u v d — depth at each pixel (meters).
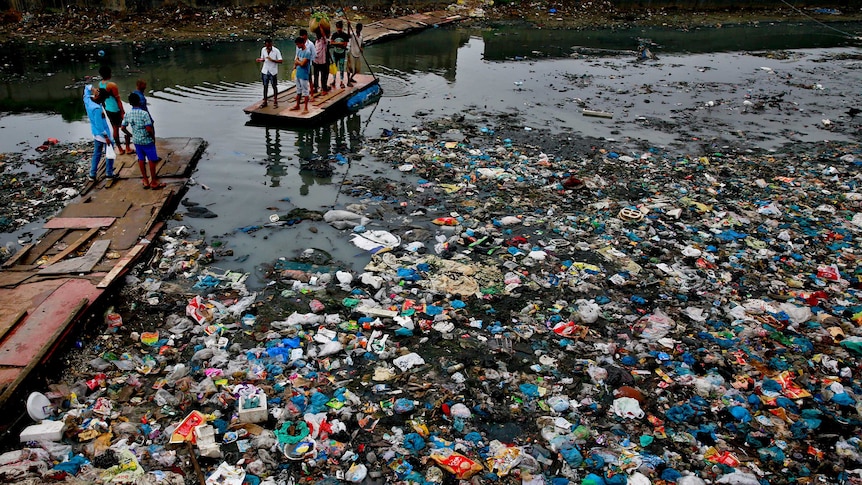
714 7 31.02
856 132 13.80
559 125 13.58
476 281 7.15
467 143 12.11
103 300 6.25
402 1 26.20
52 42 18.95
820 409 5.25
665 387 5.47
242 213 8.82
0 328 5.48
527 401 5.30
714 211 9.36
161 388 5.23
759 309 6.69
